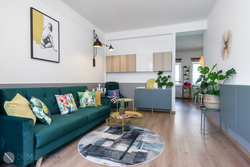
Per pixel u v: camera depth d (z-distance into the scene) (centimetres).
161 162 151
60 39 275
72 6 299
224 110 208
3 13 177
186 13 336
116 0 279
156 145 191
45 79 241
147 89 407
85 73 358
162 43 431
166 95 390
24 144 125
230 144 197
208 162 152
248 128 144
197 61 750
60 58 275
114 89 423
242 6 180
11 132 128
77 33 327
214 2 289
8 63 183
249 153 163
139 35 436
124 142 199
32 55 214
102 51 451
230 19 218
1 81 176
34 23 217
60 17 275
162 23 393
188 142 203
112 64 457
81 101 272
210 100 233
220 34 264
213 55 309
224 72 242
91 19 363
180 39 529
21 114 145
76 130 196
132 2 287
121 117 235
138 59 429
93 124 241
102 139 210
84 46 354
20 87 199
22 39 201
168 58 401
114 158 158
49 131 147
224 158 160
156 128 264
